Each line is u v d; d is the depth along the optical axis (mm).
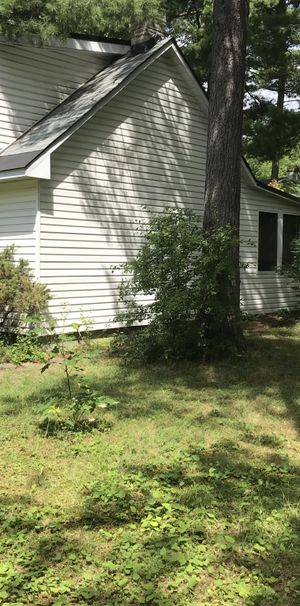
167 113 11227
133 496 3721
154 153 10984
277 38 17547
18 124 10039
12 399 5941
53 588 2732
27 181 8938
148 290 7793
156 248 7648
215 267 7398
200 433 5023
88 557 2998
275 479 4043
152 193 10961
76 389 6285
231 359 7926
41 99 10430
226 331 7984
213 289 7484
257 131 18016
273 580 2840
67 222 9320
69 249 9352
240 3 7910
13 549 3062
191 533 3254
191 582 2793
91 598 2678
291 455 4605
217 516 3479
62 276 9242
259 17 17297
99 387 6543
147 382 6820
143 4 9648
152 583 2797
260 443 4852
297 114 17562
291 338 10141
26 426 5027
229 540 3156
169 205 11352
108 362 7969
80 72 11141
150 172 10906
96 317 9820
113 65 11352
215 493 3799
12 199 9203
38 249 8828
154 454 4480
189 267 7551
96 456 4371
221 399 6176
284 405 5973
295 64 20953
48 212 8984
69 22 9016
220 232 7445
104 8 9312
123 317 8086
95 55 11414
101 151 9906
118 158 10242
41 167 8391
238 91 7977
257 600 2684
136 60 10844
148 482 3889
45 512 3465
